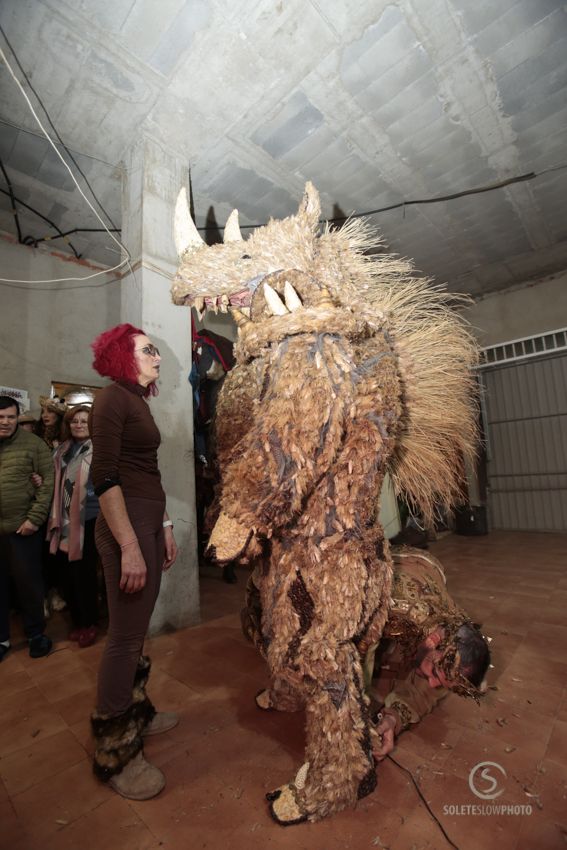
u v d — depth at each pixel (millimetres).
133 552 1417
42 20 2721
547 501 7250
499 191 4656
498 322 7426
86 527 2861
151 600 1545
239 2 2662
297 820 1280
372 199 4664
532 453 7418
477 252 5965
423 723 1777
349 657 1305
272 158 3977
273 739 1731
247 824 1307
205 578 4648
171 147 3701
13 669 2500
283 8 2711
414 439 1863
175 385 3254
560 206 5000
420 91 3385
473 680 1470
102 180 4098
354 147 3914
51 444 3826
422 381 1853
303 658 1278
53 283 5305
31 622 2689
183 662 2479
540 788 1396
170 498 3082
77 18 2715
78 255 5465
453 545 6219
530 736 1672
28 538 2717
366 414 1384
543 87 3402
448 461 2084
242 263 1604
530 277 6961
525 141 3963
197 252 1655
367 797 1386
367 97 3408
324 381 1261
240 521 1258
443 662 1491
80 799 1434
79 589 2838
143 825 1317
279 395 1268
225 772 1544
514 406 7602
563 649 2471
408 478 2010
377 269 1974
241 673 2324
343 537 1335
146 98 3287
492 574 4352
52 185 4188
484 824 1268
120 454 1562
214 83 3201
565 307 6812
